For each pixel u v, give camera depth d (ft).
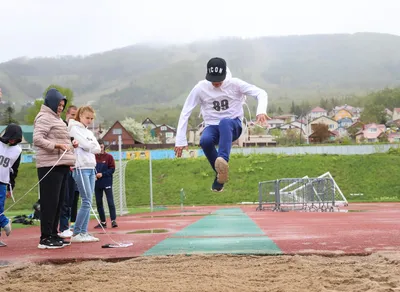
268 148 158.71
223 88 18.69
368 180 121.29
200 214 58.29
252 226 34.17
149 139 359.25
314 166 129.08
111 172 34.63
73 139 25.08
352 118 542.16
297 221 39.63
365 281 13.20
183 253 18.75
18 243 25.94
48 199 22.43
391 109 524.11
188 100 19.16
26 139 237.86
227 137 17.92
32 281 14.53
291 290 12.32
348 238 23.89
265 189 85.76
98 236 27.86
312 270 14.87
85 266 16.92
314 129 341.00
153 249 20.58
